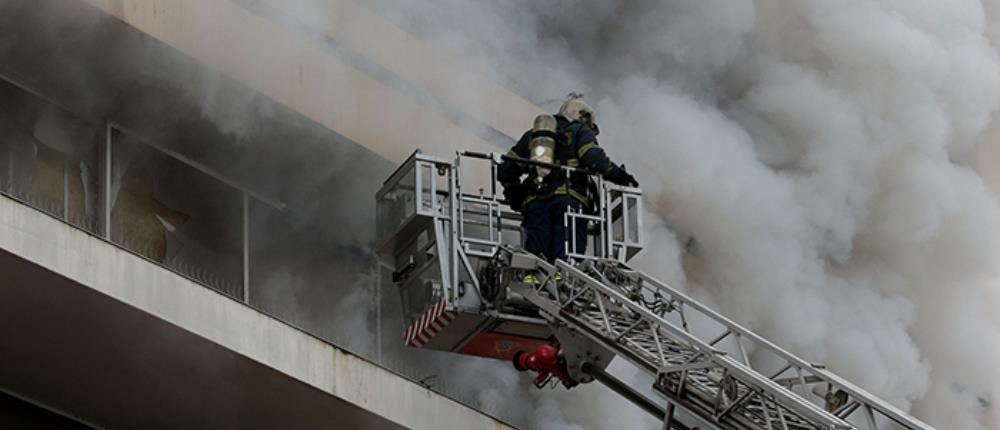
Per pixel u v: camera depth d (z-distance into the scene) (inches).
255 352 812.0
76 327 783.1
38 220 744.3
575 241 842.2
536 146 844.6
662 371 732.7
